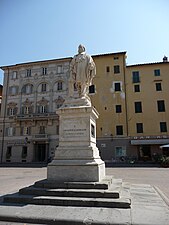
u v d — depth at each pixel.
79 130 6.89
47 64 38.66
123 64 34.56
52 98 36.94
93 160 6.37
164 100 31.91
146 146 31.11
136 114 32.28
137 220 4.00
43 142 35.28
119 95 33.50
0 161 36.34
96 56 35.66
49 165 6.51
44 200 5.20
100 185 5.68
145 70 33.62
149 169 19.66
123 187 6.83
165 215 4.30
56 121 35.03
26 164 30.97
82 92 7.79
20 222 4.23
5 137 37.28
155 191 7.00
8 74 40.59
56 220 4.11
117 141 31.86
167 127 30.83
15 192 6.40
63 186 5.84
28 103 37.78
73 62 8.12
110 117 33.00
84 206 4.96
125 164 27.20
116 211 4.57
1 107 39.19
